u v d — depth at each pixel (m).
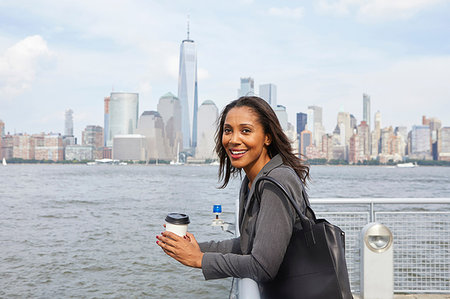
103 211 22.20
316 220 1.22
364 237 3.69
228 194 37.53
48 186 50.94
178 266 9.20
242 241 1.38
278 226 1.17
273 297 1.19
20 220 18.20
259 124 1.37
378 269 3.69
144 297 7.25
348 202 3.75
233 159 1.39
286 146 1.39
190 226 15.74
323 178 90.56
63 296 7.33
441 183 68.19
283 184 1.25
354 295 3.82
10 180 68.25
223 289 7.62
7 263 9.67
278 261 1.15
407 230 3.87
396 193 42.22
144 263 9.54
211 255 1.24
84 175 97.94
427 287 3.99
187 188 48.34
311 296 1.12
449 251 3.83
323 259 1.14
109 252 10.85
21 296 7.33
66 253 10.77
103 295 7.38
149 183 60.88
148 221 17.70
